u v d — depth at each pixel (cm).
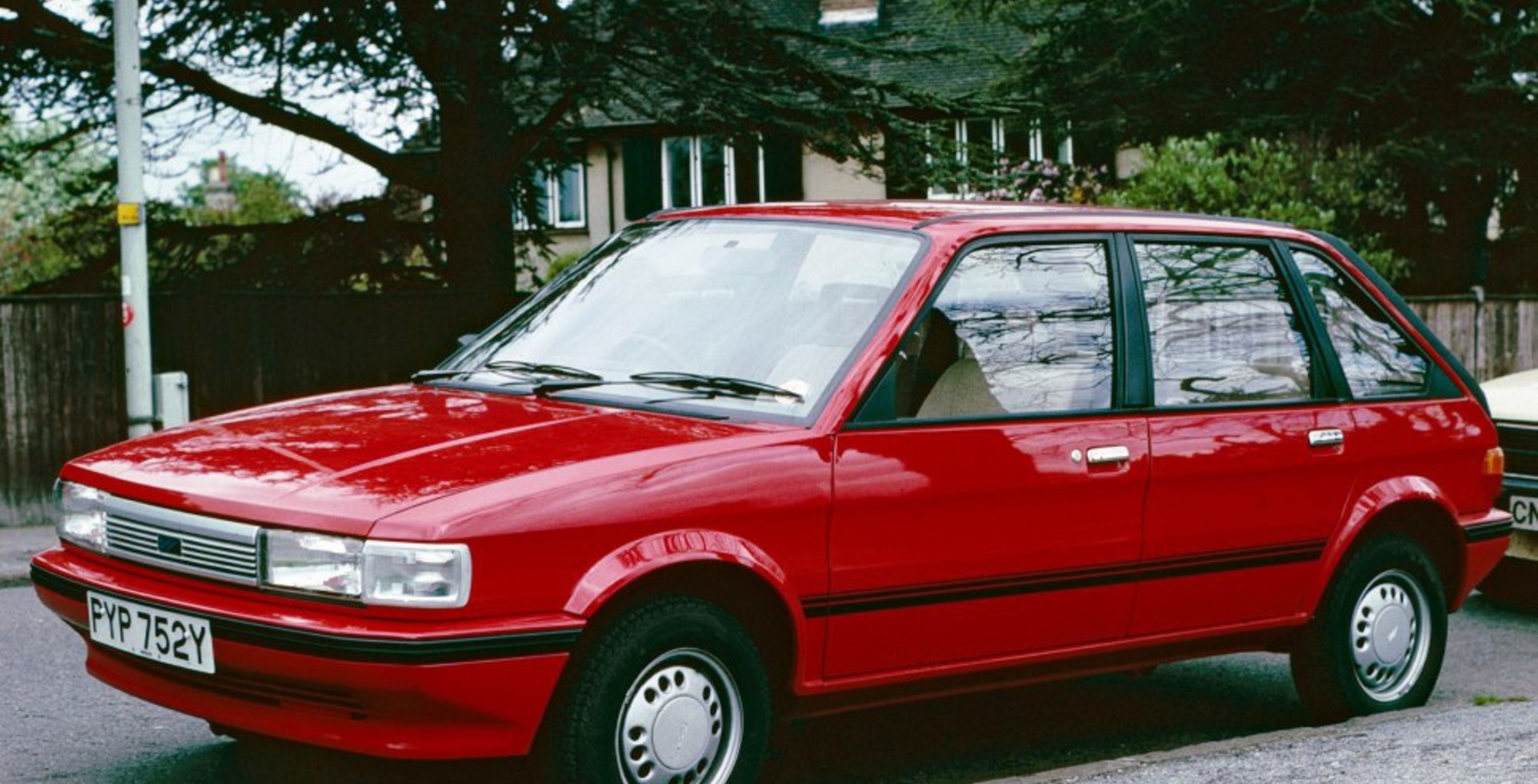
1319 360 654
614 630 476
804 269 570
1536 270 2752
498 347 611
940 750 643
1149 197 2277
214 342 1518
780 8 3844
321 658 449
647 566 471
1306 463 632
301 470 486
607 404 545
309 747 622
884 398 529
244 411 586
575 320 604
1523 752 569
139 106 1205
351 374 1576
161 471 505
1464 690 775
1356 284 681
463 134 1641
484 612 450
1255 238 652
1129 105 2606
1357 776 538
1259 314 640
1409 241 2631
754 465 498
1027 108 1766
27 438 1390
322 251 1694
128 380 1216
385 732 454
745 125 1606
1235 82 2606
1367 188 2523
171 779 585
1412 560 675
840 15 3766
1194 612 609
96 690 726
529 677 454
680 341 566
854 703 538
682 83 1572
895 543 527
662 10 1558
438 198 1697
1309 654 655
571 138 1716
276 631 455
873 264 561
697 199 3900
